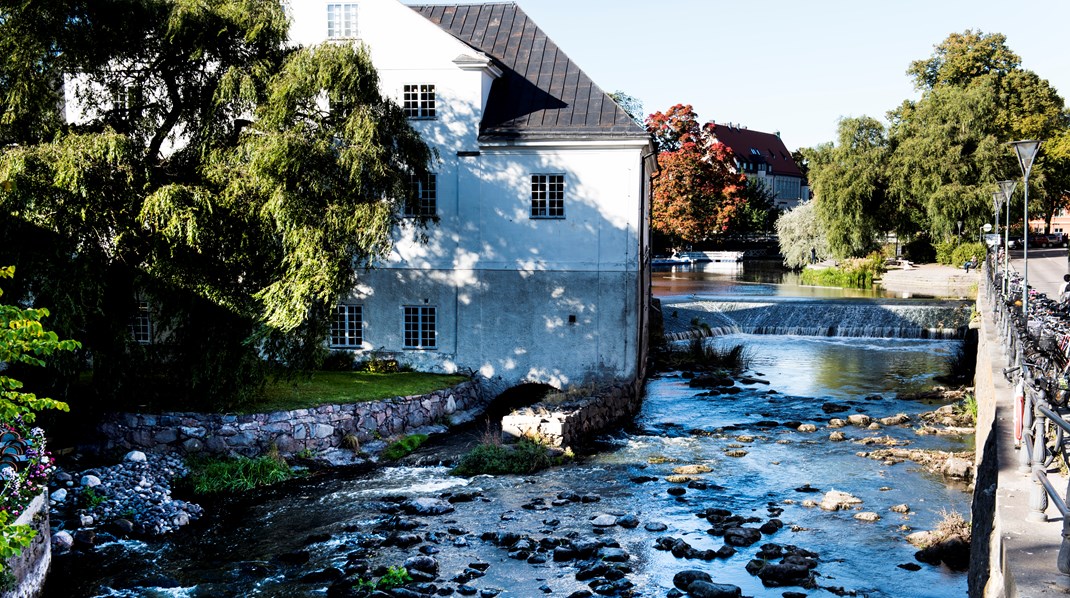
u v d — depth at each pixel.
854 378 36.03
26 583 14.55
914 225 73.00
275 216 21.47
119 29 21.89
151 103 23.38
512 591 15.44
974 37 82.38
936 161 66.88
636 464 23.77
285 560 16.97
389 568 16.27
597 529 18.61
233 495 21.02
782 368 38.50
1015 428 12.45
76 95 23.25
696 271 86.81
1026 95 78.38
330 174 22.56
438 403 27.83
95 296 21.30
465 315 30.62
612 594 15.32
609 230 29.77
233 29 22.75
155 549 17.55
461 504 20.36
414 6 35.16
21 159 20.03
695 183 91.31
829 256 80.25
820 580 15.70
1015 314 21.58
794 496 20.75
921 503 19.92
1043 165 74.25
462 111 29.92
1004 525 8.95
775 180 157.62
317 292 22.58
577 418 26.16
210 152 22.64
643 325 34.62
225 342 22.67
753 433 27.25
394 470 23.25
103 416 22.88
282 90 22.03
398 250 30.75
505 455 23.38
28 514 14.93
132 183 21.47
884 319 48.03
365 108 23.14
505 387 30.73
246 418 22.89
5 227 20.53
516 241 30.22
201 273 22.31
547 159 29.83
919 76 87.00
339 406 24.77
